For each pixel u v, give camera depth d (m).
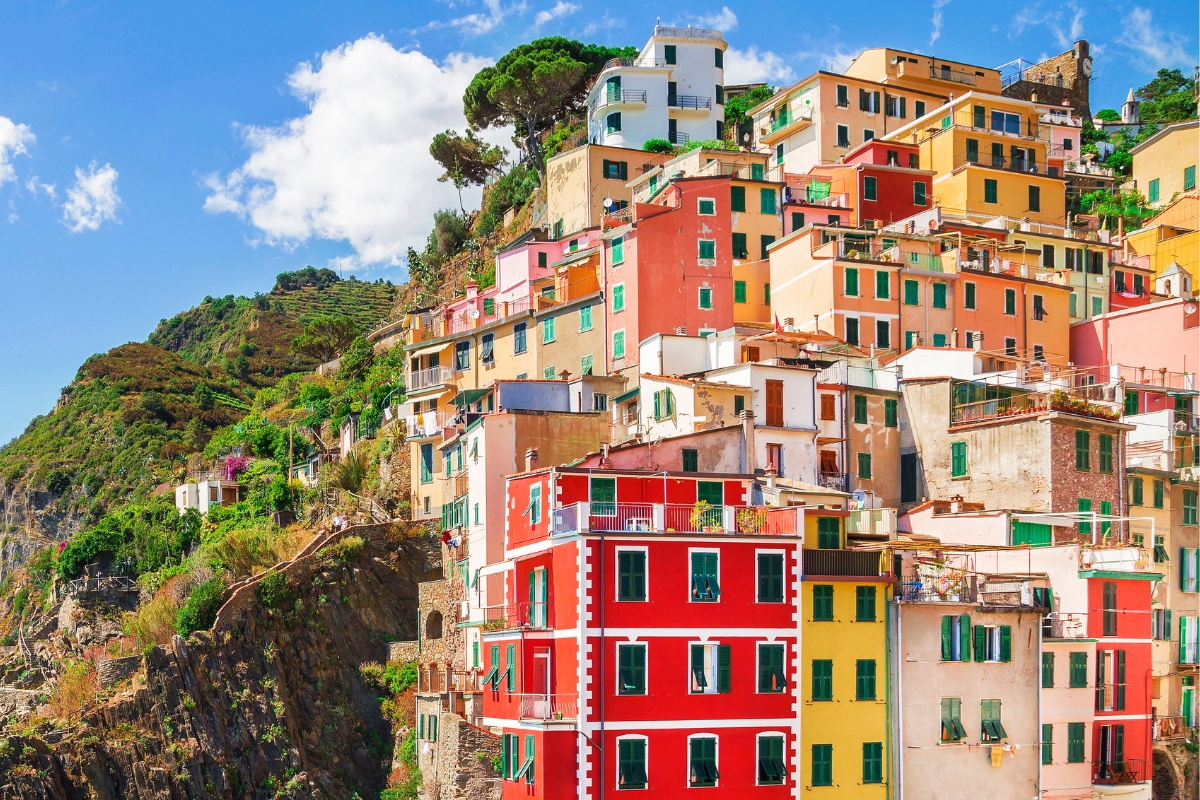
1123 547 70.44
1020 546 70.19
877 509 72.75
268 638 83.50
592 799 56.84
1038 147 122.75
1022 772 63.84
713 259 98.19
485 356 106.38
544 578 62.41
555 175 131.88
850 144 130.00
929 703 62.75
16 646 119.69
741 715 59.50
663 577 59.50
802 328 97.31
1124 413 88.56
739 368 78.00
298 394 163.62
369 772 81.12
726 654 59.81
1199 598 81.88
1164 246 119.19
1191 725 77.00
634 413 78.88
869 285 96.31
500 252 119.50
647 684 58.44
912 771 61.81
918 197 115.44
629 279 95.38
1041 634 65.88
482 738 68.19
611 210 118.75
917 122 128.00
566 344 99.38
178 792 77.25
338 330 183.38
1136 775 67.62
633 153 128.12
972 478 78.88
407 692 82.25
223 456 146.75
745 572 60.81
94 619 112.00
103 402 183.62
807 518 64.31
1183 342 97.44
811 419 78.44
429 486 98.69
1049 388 81.88
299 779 79.25
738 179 101.88
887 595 63.41
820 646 61.72
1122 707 68.00
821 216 106.06
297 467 126.50
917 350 87.25
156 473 161.12
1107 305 111.00
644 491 64.94
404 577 89.25
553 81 157.00
